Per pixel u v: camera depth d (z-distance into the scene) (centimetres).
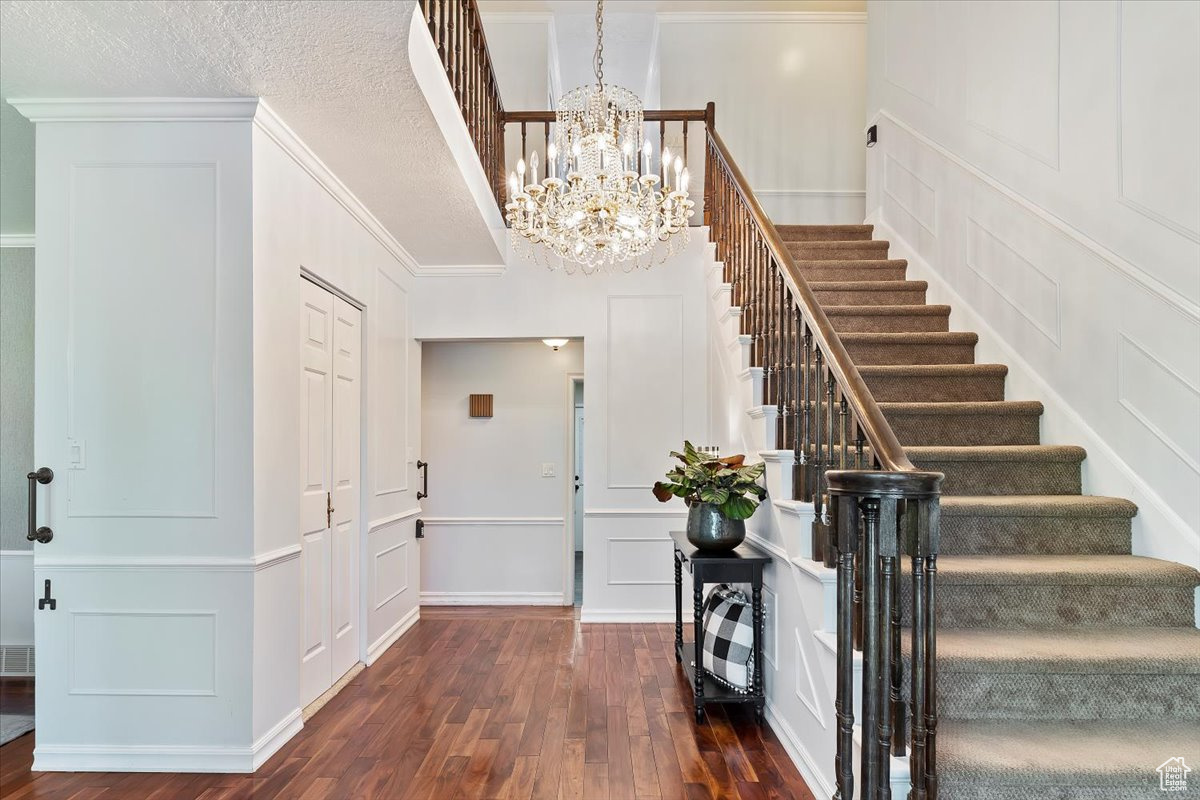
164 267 304
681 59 668
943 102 453
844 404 248
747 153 664
